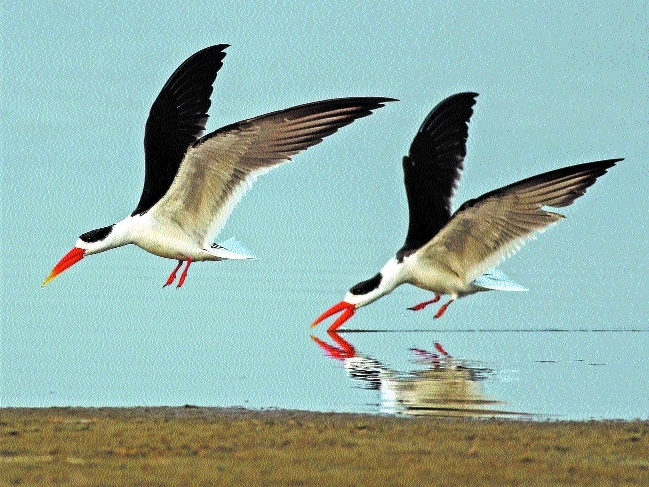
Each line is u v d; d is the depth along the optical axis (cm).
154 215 1580
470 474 953
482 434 1089
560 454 1019
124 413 1177
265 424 1116
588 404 1262
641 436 1089
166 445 1024
